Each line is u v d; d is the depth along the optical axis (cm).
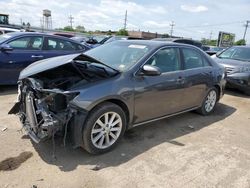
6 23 2759
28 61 658
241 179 333
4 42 628
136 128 463
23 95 382
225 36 4475
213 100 577
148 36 5825
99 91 340
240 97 771
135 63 396
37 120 338
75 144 336
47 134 317
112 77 365
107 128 359
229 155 393
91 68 373
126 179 312
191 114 569
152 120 433
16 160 332
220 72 572
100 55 445
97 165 332
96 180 305
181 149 399
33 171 313
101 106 345
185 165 354
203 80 518
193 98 509
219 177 333
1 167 315
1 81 629
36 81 363
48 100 333
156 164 350
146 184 306
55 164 330
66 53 737
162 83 421
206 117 561
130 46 450
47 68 365
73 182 298
